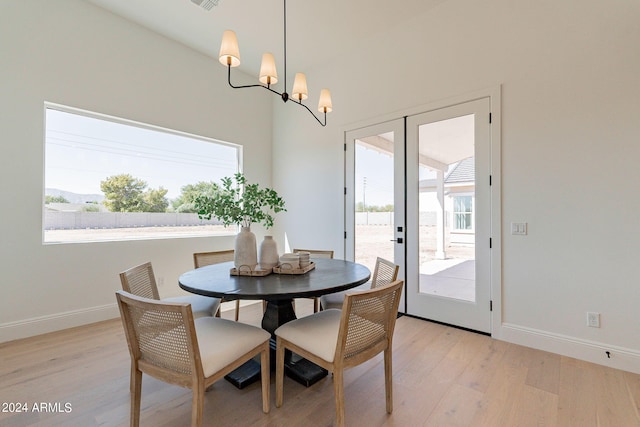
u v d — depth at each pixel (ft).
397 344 7.89
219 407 5.31
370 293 4.48
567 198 7.22
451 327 9.07
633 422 4.91
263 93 14.65
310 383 5.98
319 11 9.47
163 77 11.11
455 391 5.79
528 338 7.73
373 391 5.80
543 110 7.52
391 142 10.50
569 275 7.20
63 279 8.98
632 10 6.50
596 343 6.86
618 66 6.62
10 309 8.11
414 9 9.44
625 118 6.54
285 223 14.29
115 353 7.34
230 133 13.26
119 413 5.15
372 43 10.95
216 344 4.61
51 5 8.73
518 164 7.89
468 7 8.72
